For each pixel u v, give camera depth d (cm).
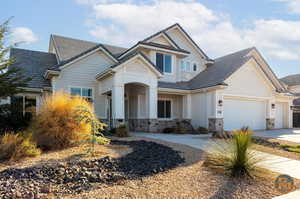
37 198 388
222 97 1680
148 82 1534
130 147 862
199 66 2250
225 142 662
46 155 670
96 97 1581
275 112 2092
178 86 1872
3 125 996
